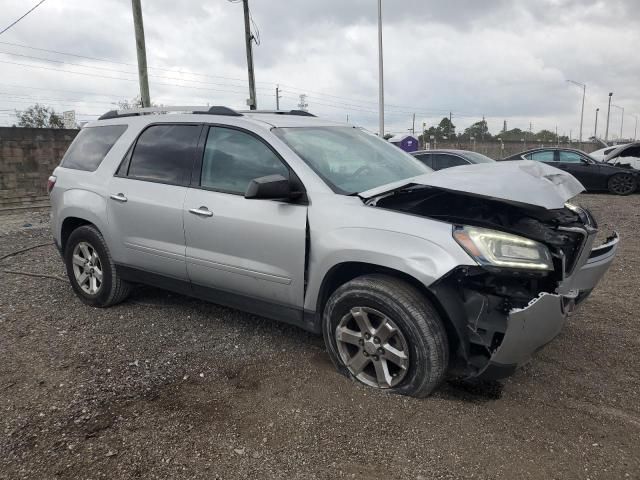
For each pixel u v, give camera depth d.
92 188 4.65
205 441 2.72
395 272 3.08
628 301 5.00
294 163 3.53
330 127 4.29
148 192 4.22
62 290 5.42
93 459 2.58
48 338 4.09
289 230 3.41
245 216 3.62
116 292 4.71
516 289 2.92
